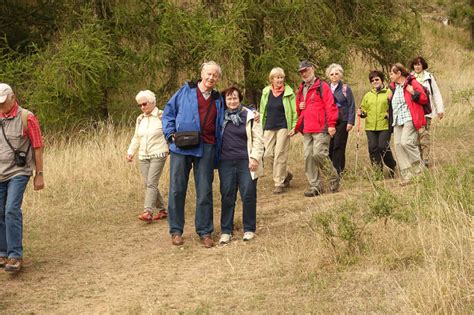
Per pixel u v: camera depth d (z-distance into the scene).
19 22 18.00
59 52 16.03
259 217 8.88
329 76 10.41
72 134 15.39
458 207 6.88
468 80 23.70
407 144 9.55
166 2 17.08
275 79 10.27
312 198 9.55
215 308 5.68
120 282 6.71
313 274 6.18
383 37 20.06
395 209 7.05
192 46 16.88
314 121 9.66
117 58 16.92
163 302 5.99
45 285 6.77
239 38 16.50
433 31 36.78
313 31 18.34
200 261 7.20
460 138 13.38
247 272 6.60
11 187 7.03
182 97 7.75
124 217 9.41
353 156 12.68
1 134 7.02
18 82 16.19
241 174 7.83
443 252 5.86
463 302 5.01
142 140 8.97
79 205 10.02
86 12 16.88
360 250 6.52
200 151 7.70
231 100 7.84
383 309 5.14
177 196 7.81
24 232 8.77
